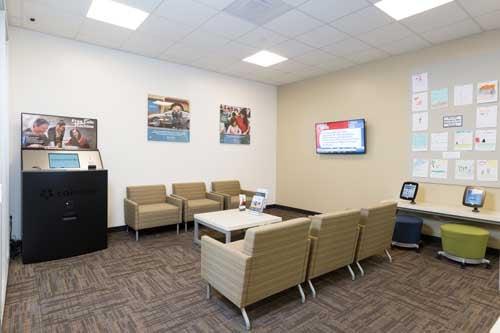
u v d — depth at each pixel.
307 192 6.18
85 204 3.63
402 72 4.64
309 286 2.83
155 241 4.24
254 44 4.33
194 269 3.26
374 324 2.27
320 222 2.59
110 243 4.10
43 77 3.96
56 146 3.96
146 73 4.89
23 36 3.80
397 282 3.01
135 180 4.82
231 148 6.07
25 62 3.82
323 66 5.32
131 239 4.29
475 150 3.92
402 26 3.69
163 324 2.22
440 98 4.22
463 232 3.44
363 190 5.19
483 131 3.85
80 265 3.31
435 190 4.29
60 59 4.08
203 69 5.57
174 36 4.06
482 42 3.84
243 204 4.28
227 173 6.04
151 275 3.09
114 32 3.93
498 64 3.72
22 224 3.25
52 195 3.39
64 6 3.26
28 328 2.15
